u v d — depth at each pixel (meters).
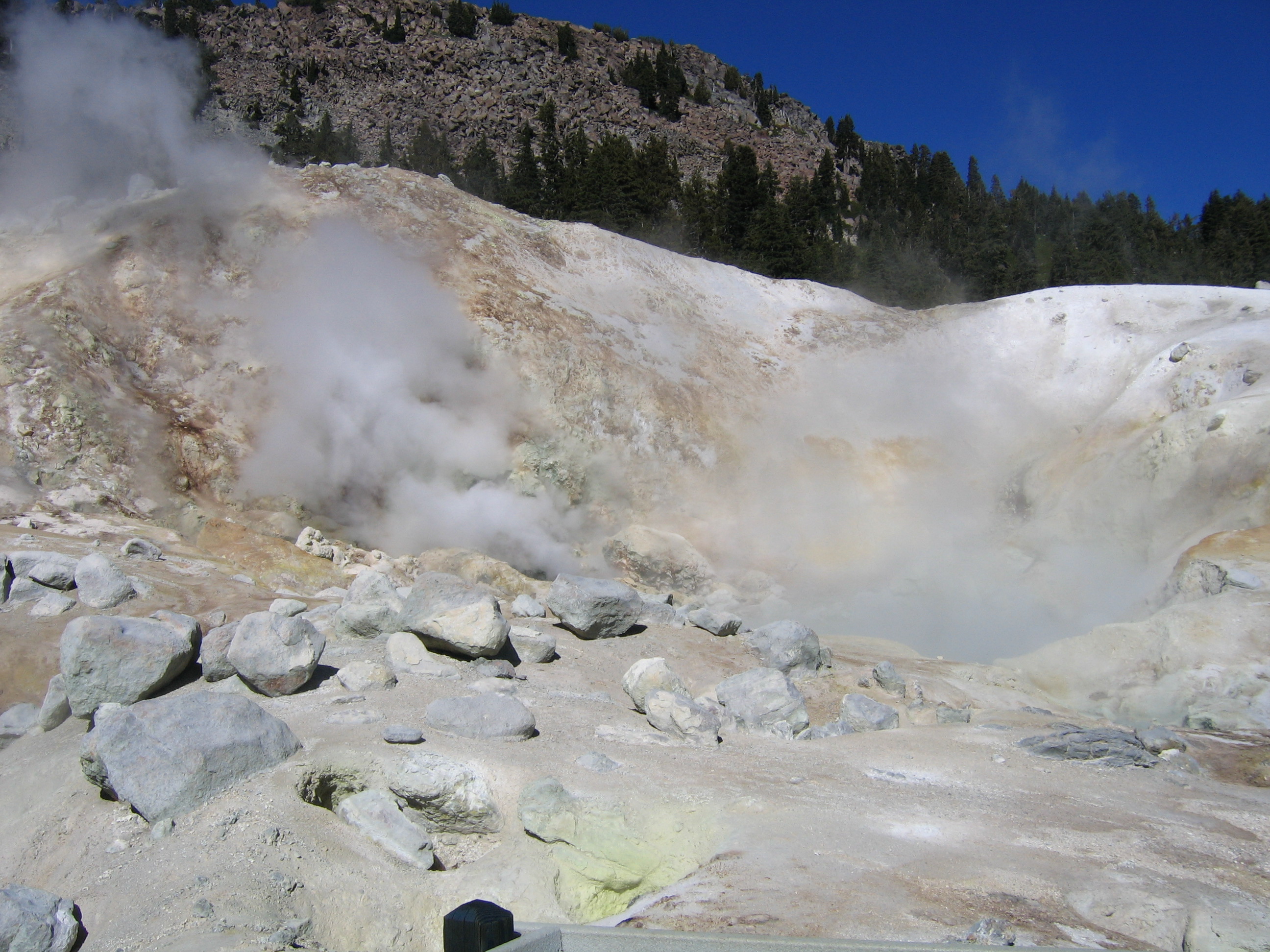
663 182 76.00
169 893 6.02
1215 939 5.34
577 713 10.06
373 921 6.34
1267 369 28.47
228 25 115.25
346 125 103.75
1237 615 14.96
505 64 122.50
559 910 6.78
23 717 9.66
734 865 6.43
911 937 5.32
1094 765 9.37
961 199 98.81
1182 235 90.38
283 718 8.80
